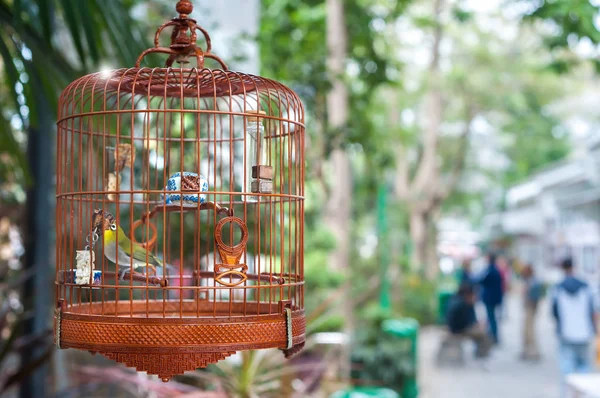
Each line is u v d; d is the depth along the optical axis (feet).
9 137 15.25
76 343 8.20
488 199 143.84
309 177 36.09
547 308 80.69
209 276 10.65
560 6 31.50
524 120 87.66
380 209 37.68
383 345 31.19
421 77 73.61
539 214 88.48
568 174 70.54
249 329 8.20
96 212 9.20
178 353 7.88
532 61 77.05
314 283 34.47
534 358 44.06
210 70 8.71
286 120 9.20
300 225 9.59
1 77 21.27
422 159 89.04
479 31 76.02
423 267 76.43
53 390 19.61
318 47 41.60
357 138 34.86
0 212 20.54
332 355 24.22
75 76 15.34
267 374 16.62
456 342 42.27
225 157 20.74
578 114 110.32
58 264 9.18
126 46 14.47
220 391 15.74
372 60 39.32
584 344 29.12
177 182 9.20
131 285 8.35
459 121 89.04
